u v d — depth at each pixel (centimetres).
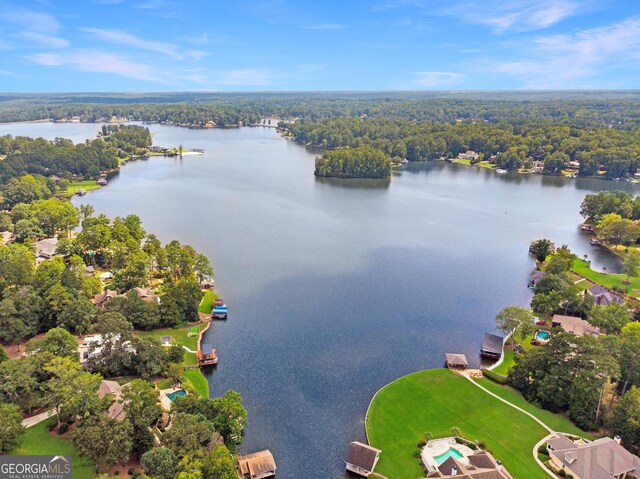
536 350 11225
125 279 15688
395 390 11006
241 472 8362
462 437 9438
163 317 13575
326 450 9231
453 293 16400
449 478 7875
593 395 9919
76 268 14975
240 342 12912
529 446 9362
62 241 18612
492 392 11038
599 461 8562
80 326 12588
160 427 9338
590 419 9944
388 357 12412
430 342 13225
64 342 10769
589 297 14712
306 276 17400
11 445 8231
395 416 10138
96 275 17062
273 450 9169
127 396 8656
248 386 11050
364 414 10238
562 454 8850
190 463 7606
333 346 12812
